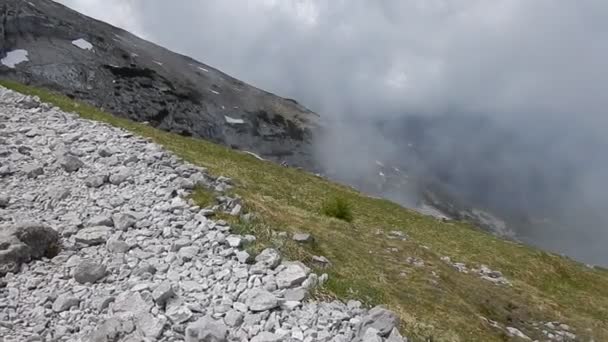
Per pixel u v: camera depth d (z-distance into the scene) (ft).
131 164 69.72
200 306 37.40
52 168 64.23
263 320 36.94
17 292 36.88
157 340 32.76
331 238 66.90
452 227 154.20
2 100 94.58
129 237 48.16
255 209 63.82
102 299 36.76
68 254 43.60
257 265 44.83
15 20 606.96
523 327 66.28
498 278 97.25
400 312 47.75
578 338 67.10
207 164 108.47
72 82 601.21
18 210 51.13
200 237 49.49
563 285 119.34
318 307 40.32
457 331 49.39
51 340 32.37
